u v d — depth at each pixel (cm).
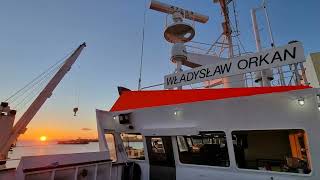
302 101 471
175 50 837
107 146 706
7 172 458
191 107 611
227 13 923
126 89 871
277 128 492
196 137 623
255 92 543
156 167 673
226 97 572
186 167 621
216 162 576
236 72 611
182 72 712
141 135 709
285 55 546
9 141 1417
